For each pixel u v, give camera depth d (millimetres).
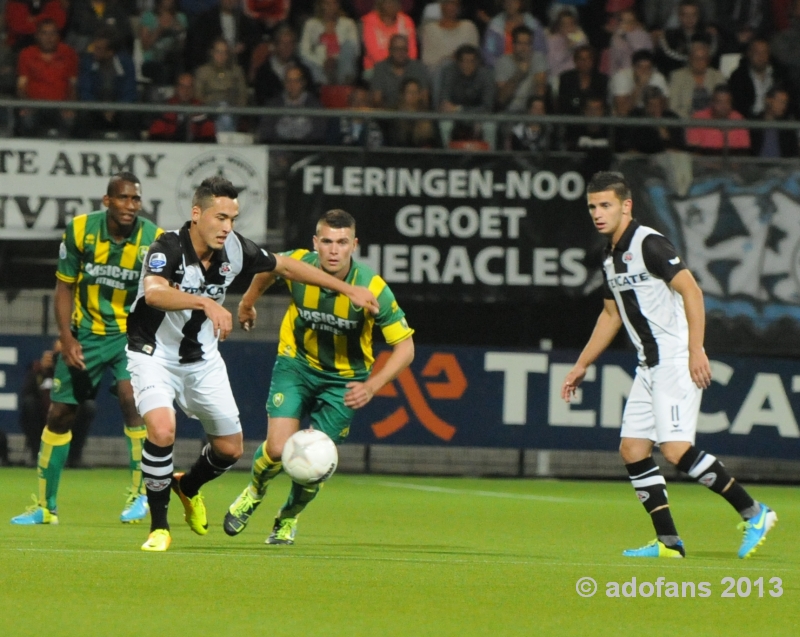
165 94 47344
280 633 14266
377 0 49688
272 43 47969
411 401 40969
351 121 42219
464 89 46938
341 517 29672
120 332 27000
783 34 49875
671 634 14977
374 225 40406
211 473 22156
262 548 22219
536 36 50031
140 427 27078
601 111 46500
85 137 41281
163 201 40125
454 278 40625
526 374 40938
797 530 28922
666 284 21922
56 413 26469
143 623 14656
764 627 15586
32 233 39969
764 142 42219
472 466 41500
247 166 40219
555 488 39375
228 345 40562
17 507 29828
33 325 40031
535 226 40719
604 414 41062
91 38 48156
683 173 40781
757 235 40812
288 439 21469
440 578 18797
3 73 47188
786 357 40969
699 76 48250
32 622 14500
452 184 40500
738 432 41031
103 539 23297
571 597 17422
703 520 31234
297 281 20891
